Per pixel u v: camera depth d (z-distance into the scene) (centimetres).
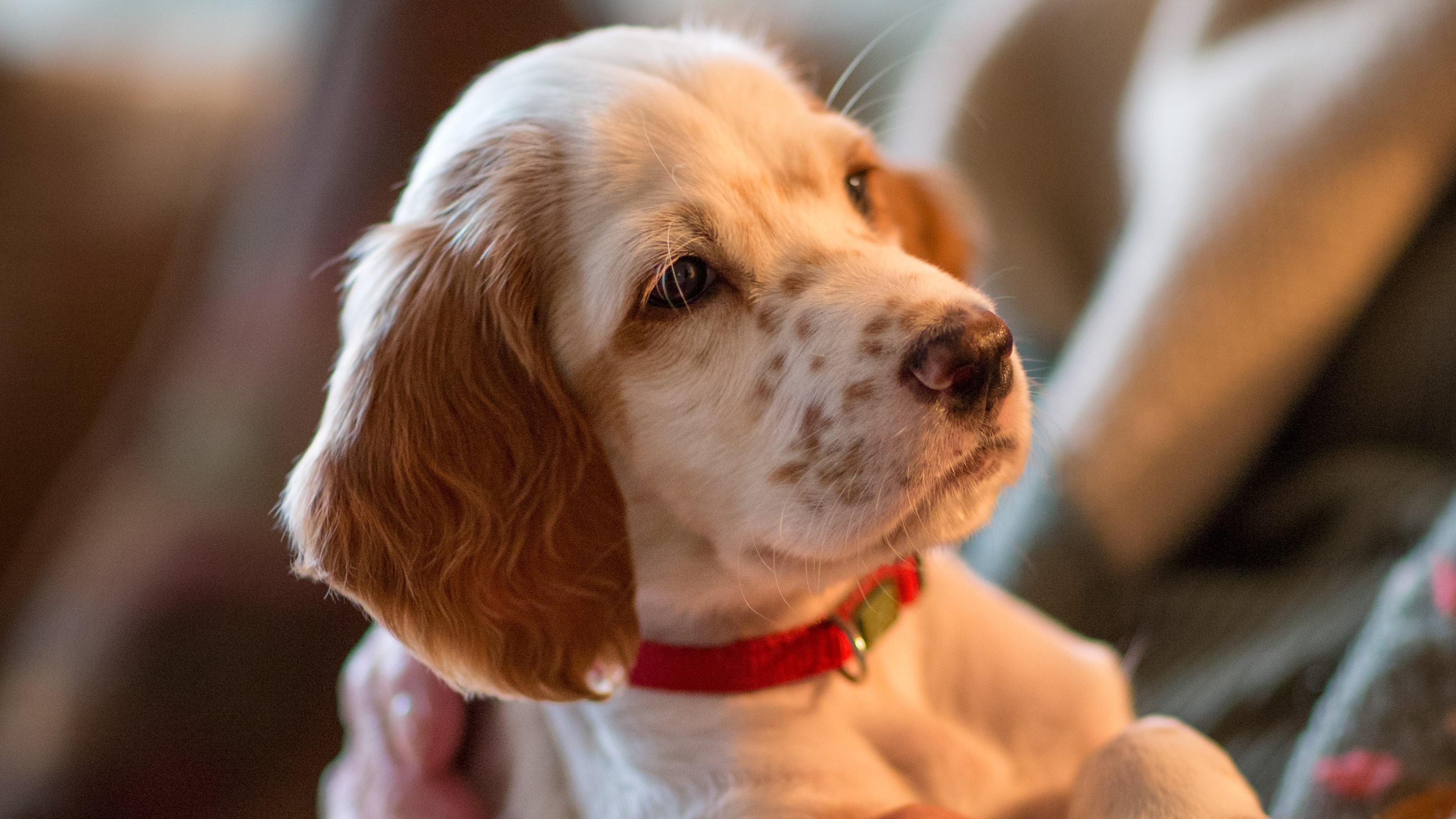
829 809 62
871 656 66
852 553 61
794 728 64
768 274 63
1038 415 66
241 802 91
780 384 62
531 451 63
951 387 60
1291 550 76
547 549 63
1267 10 84
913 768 65
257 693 93
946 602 68
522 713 68
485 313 64
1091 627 76
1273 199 78
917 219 74
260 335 95
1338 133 77
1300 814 63
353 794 71
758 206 63
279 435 92
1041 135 96
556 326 64
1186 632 74
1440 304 75
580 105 64
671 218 62
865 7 138
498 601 63
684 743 64
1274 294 77
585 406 64
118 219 144
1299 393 78
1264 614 73
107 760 91
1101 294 85
